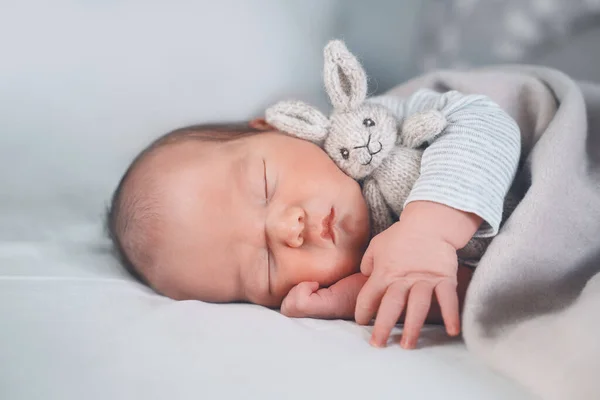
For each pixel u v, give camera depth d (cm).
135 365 74
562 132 102
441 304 87
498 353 76
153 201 111
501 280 88
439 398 68
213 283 110
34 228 128
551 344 73
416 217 96
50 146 128
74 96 128
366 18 148
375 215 111
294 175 108
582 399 65
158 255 110
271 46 138
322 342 82
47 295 97
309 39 142
